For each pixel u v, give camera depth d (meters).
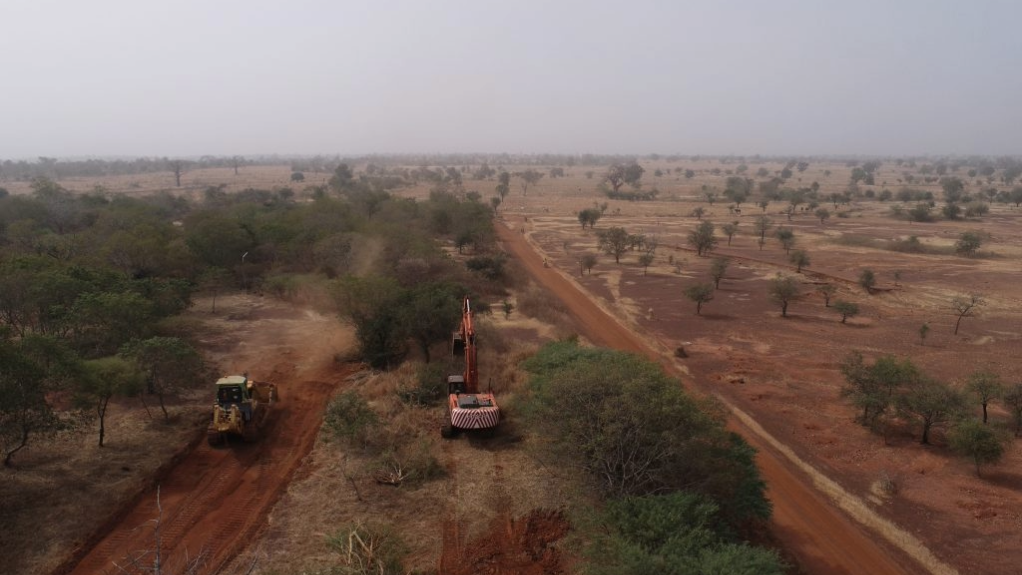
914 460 21.66
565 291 52.44
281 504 16.61
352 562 13.26
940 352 34.62
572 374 17.03
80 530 14.95
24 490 16.20
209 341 32.31
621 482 15.18
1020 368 31.62
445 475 18.44
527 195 161.12
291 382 27.02
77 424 19.61
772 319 42.62
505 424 22.11
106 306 26.83
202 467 18.94
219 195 108.31
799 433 23.95
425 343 29.30
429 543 14.93
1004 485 19.73
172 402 23.66
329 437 20.94
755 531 17.11
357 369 28.94
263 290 44.56
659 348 35.72
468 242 69.94
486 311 38.16
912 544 16.77
